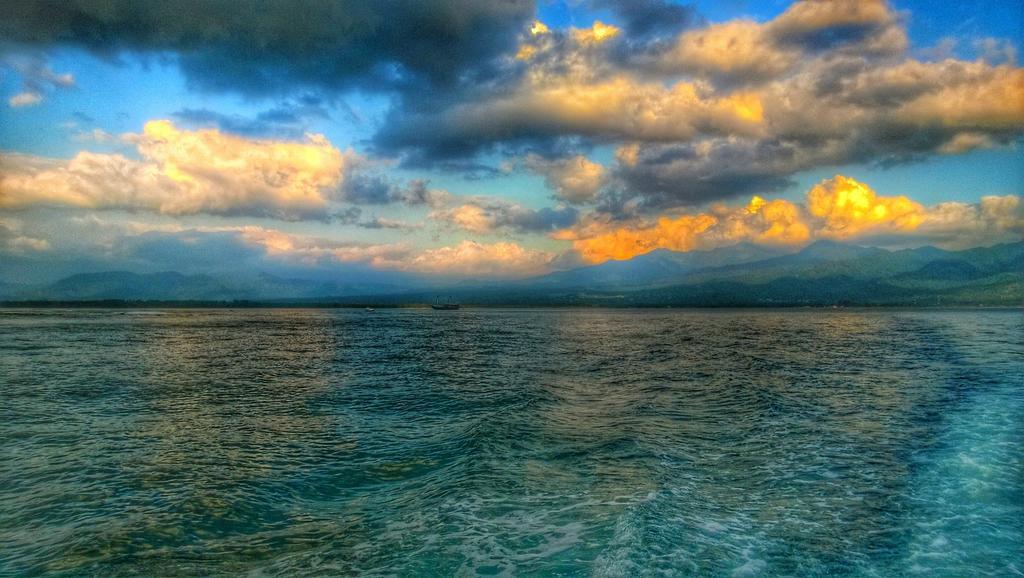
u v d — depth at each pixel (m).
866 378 32.12
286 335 79.31
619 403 24.19
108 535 10.38
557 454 15.56
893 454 15.64
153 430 19.47
